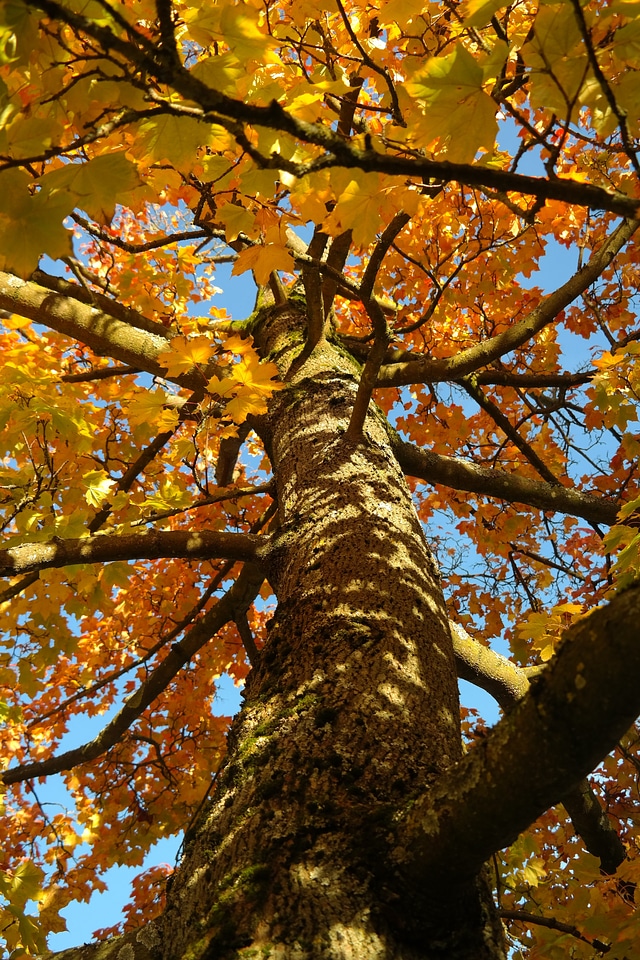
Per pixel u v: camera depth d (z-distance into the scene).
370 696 1.89
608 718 1.10
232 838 1.63
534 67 1.33
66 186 1.43
